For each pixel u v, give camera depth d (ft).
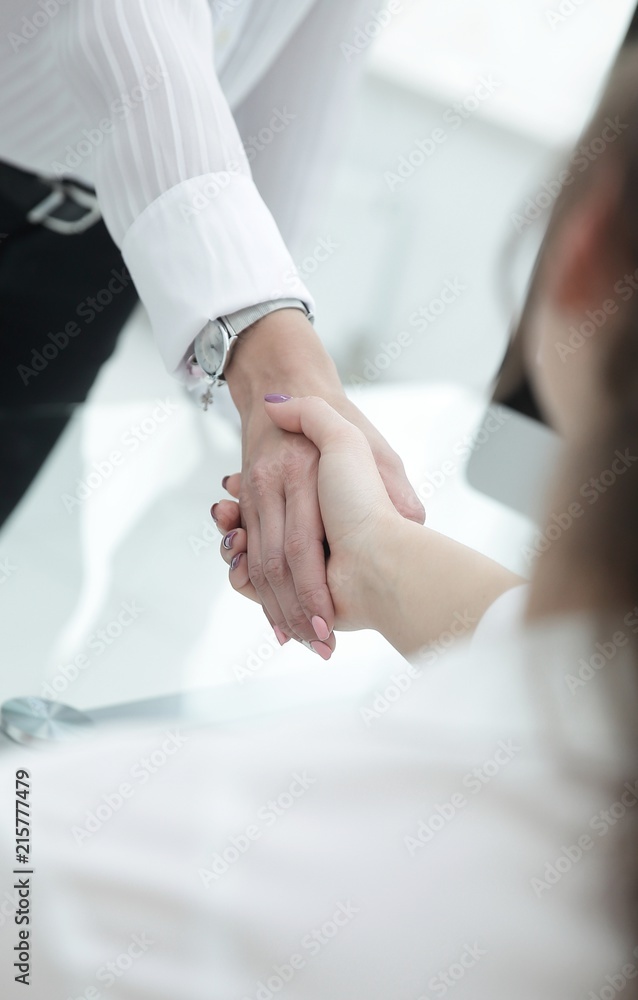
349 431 4.55
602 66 9.37
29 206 5.14
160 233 4.67
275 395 4.65
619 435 2.38
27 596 4.54
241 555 4.65
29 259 5.21
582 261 2.63
